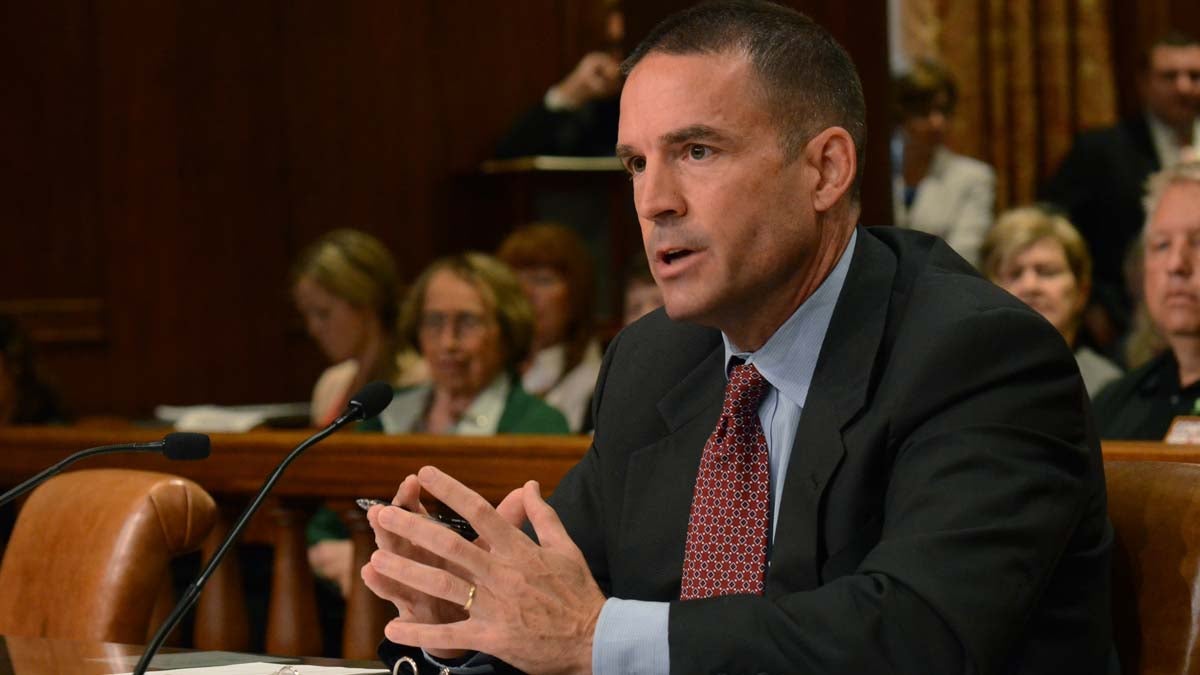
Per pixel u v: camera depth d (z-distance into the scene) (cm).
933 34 1962
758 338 511
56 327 1770
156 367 1844
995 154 1980
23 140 1761
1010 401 464
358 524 820
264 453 845
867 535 478
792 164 490
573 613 452
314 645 847
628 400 559
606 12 2092
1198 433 780
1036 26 1977
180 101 1866
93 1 1809
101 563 641
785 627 437
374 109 2005
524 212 1866
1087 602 482
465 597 456
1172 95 1545
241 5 1909
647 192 489
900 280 510
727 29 490
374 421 1074
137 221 1836
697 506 518
